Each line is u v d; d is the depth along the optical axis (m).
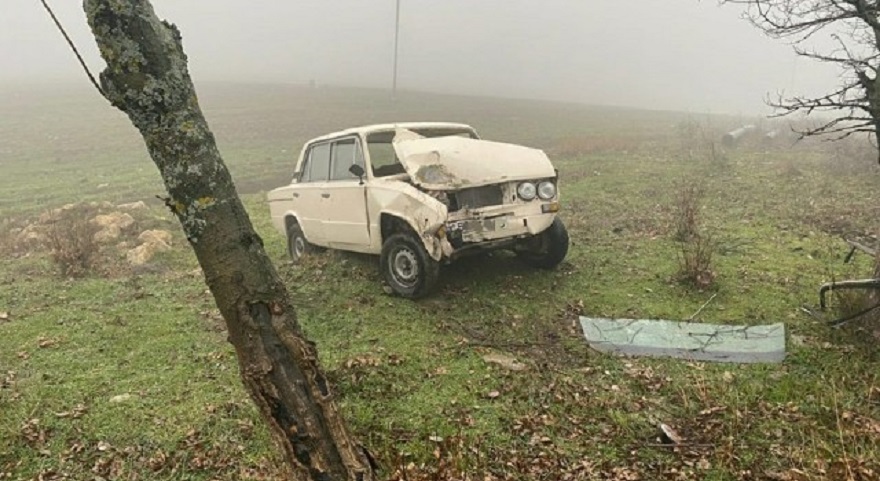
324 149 8.27
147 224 11.71
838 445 4.18
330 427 2.54
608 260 8.30
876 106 5.22
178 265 9.38
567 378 5.28
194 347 6.13
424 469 4.09
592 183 14.34
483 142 7.45
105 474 4.18
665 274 7.65
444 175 6.70
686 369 5.41
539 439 4.43
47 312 7.25
